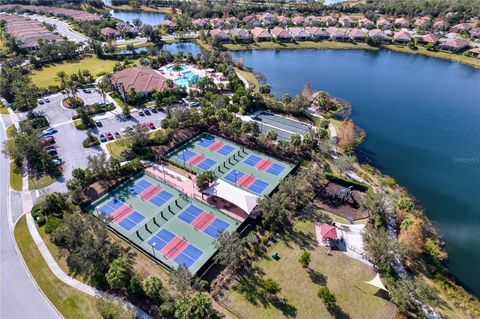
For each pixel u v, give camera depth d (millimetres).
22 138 76438
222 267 53656
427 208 69500
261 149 84000
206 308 42906
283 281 51281
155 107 104000
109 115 98875
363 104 113375
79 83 118625
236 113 101688
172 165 78250
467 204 70938
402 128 99062
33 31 168375
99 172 70500
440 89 126938
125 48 160250
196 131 90938
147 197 68438
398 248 51875
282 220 62000
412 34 190250
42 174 74062
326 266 53875
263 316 46250
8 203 66000
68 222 53281
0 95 106500
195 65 142000
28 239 57594
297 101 100250
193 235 59781
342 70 144500
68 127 92125
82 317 45531
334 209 65750
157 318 45094
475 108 112188
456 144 91875
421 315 45531
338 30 184875
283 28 191750
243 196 64250
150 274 51438
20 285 50219
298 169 77438
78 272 51781
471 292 52906
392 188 73625
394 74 141250
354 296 49312
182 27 191875
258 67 145625
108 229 60031
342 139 84562
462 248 60625
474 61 153625
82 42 161875
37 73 129500
